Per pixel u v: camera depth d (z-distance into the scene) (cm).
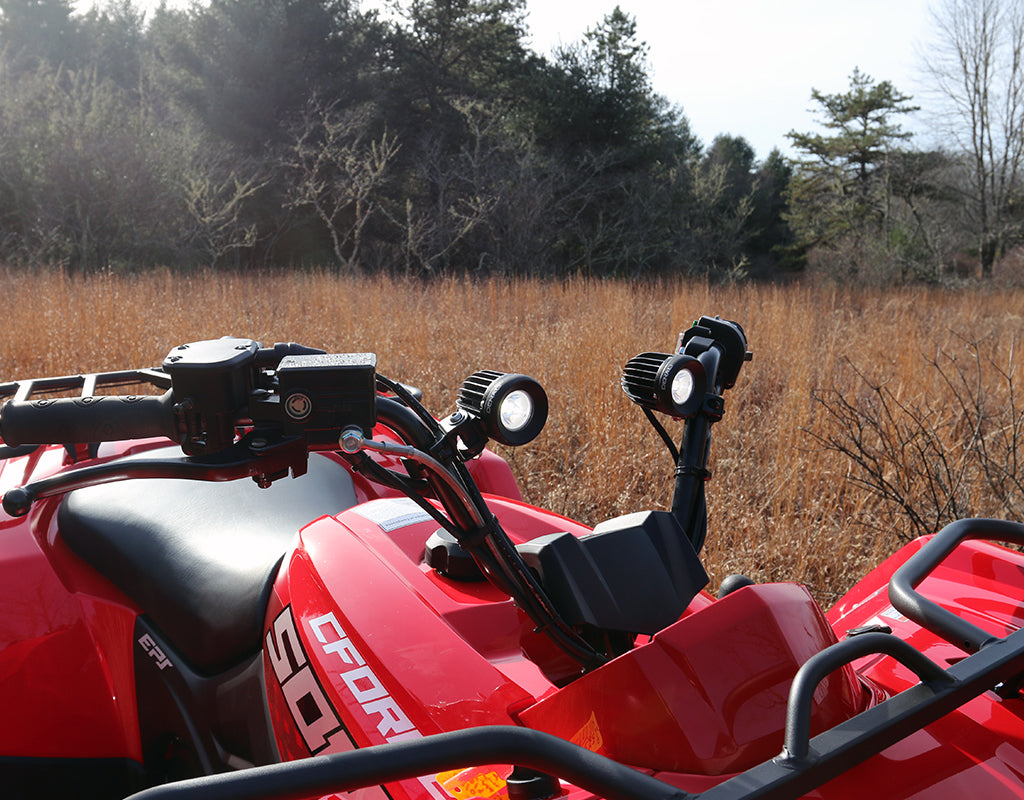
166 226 2069
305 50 2731
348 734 127
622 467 420
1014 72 3133
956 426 475
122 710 191
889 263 2889
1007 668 115
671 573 133
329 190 2461
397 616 138
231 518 204
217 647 173
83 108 2064
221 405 106
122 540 204
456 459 120
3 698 186
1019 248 2969
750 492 409
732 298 1239
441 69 2964
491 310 995
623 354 632
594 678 115
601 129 2920
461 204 2438
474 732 88
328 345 753
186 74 2722
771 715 110
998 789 108
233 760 165
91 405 106
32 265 1686
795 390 516
